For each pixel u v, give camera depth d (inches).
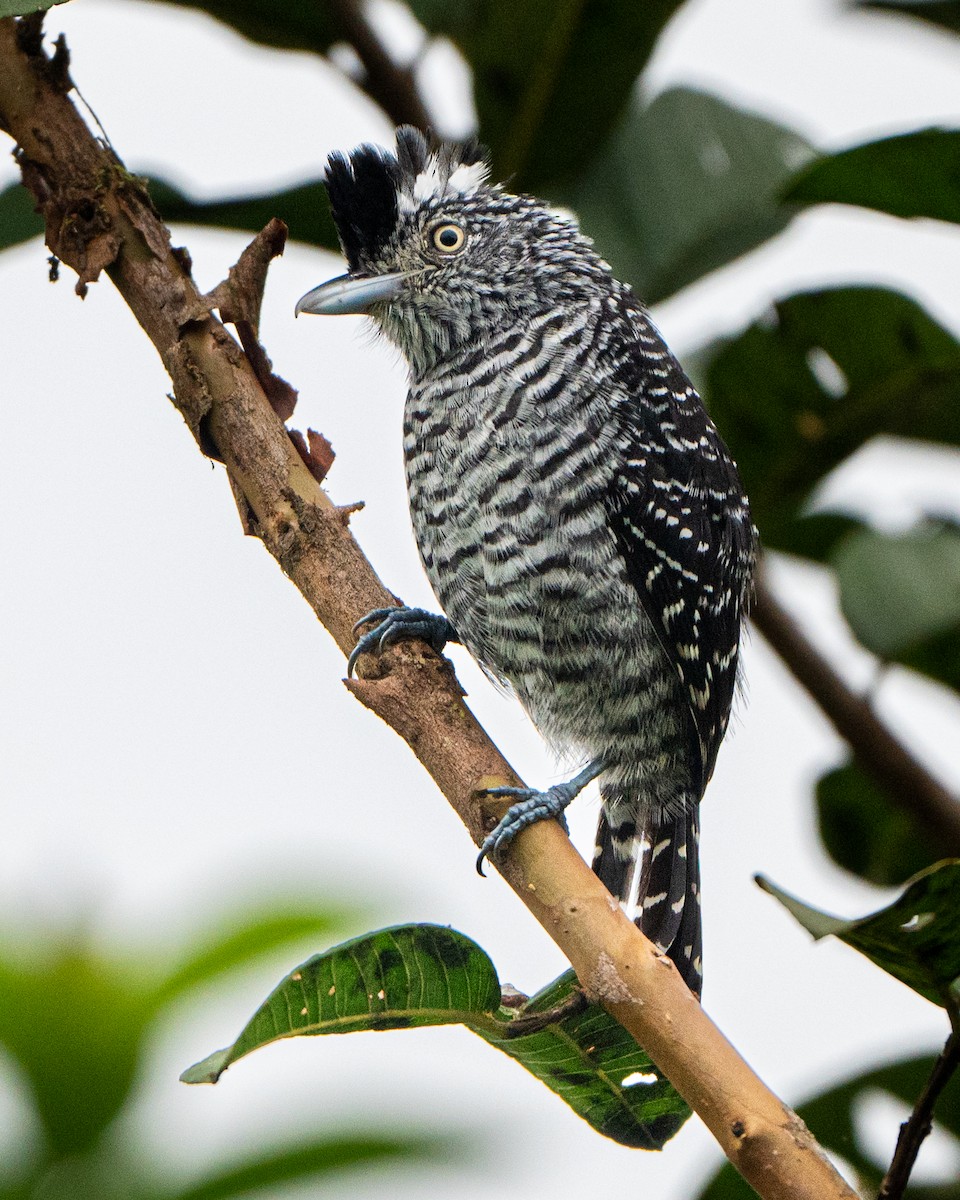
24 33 231.5
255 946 206.5
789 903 161.6
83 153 231.3
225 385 227.3
